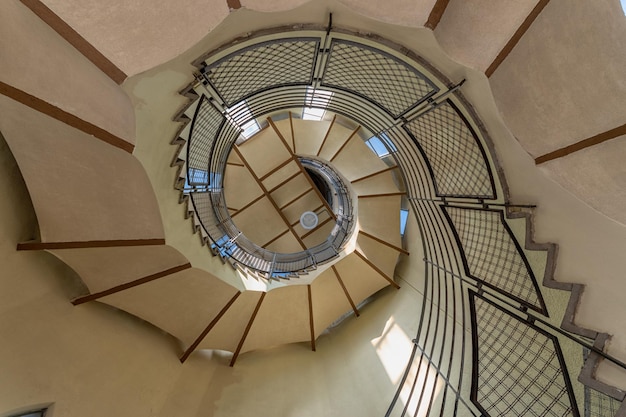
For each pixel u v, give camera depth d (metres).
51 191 3.80
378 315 6.79
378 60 3.84
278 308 6.32
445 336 4.87
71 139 3.25
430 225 5.48
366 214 7.25
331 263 6.75
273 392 5.86
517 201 3.42
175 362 5.66
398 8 2.56
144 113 3.13
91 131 2.74
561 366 3.06
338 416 5.24
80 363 4.38
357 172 7.53
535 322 3.44
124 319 5.32
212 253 5.43
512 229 3.60
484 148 3.57
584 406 2.79
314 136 7.54
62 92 2.45
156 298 5.18
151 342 5.50
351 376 5.88
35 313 4.11
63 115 2.53
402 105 4.32
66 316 4.48
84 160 3.46
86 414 4.20
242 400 5.69
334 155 7.61
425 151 4.66
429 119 4.16
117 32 2.17
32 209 4.18
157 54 2.35
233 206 9.27
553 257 3.12
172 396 5.26
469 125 3.56
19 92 2.35
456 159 4.15
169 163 3.94
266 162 8.56
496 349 3.94
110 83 2.55
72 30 2.12
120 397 4.63
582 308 2.88
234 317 5.98
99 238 4.15
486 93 3.09
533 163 3.06
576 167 2.52
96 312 4.94
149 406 4.91
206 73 3.63
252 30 3.42
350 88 4.67
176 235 4.39
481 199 3.85
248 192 9.27
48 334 4.17
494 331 4.05
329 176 9.16
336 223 8.93
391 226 7.14
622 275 2.56
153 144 3.46
